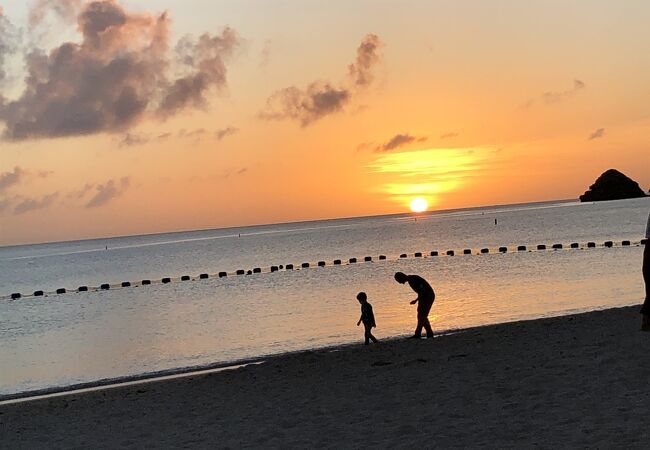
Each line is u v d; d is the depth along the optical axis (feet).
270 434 35.55
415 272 164.86
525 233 325.01
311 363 54.95
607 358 42.32
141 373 66.90
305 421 37.42
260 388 48.01
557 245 209.15
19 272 345.31
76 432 41.68
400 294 116.47
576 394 35.63
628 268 133.49
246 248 404.77
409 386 42.63
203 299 141.90
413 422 34.47
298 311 105.60
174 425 40.37
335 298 119.96
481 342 55.83
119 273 269.44
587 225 345.31
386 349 57.88
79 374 70.33
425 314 63.46
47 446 39.04
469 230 403.34
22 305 166.30
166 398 48.55
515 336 56.95
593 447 27.32
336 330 82.12
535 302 94.27
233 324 97.81
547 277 128.57
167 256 389.19
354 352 58.08
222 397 46.68
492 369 44.19
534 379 39.96
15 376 72.13
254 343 79.20
